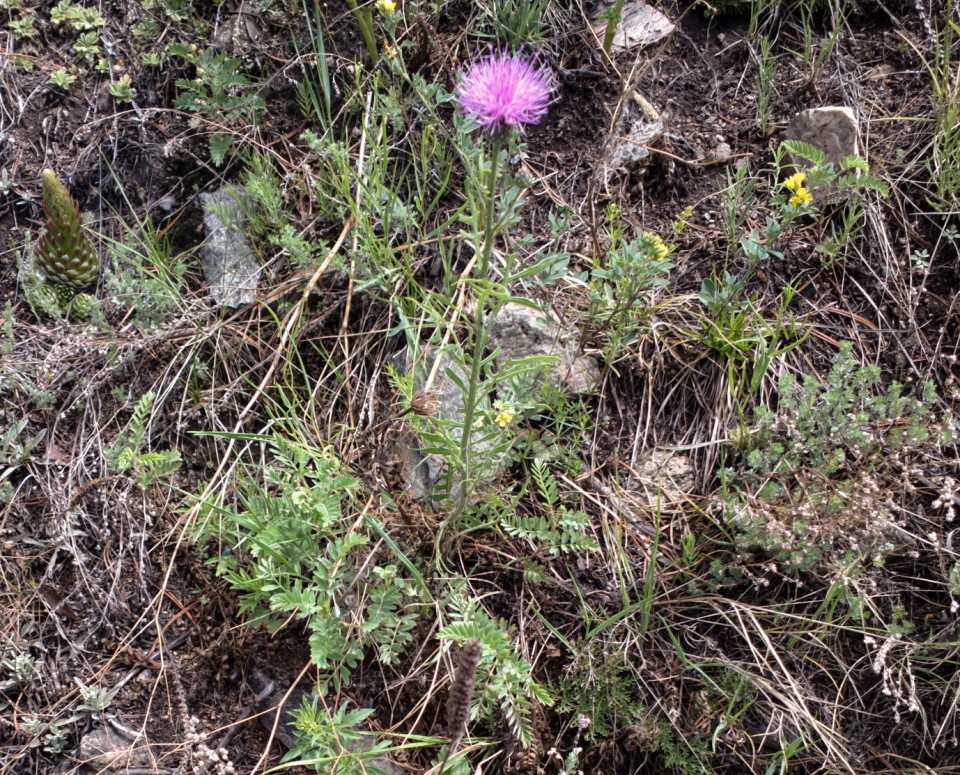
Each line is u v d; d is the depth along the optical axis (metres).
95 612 0.42
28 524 0.44
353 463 0.43
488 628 0.34
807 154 0.43
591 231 0.45
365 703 0.39
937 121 0.49
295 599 0.35
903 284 0.46
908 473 0.40
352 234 0.49
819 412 0.40
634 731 0.37
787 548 0.38
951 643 0.37
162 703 0.40
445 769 0.34
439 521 0.41
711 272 0.48
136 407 0.45
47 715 0.40
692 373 0.45
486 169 0.34
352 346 0.47
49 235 0.46
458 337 0.46
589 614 0.39
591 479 0.43
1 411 0.46
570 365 0.44
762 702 0.38
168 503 0.44
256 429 0.46
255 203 0.50
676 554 0.41
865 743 0.37
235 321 0.49
